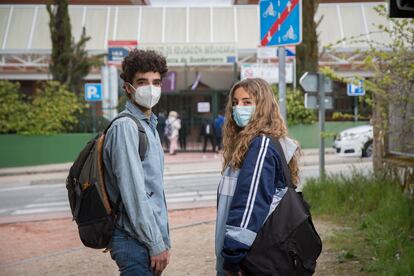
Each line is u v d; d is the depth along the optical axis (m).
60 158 20.83
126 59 3.04
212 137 23.33
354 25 28.39
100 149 2.90
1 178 17.44
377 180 8.24
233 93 2.99
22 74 27.77
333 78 8.30
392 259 4.77
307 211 2.68
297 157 2.86
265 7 6.44
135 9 29.70
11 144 19.92
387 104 7.89
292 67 21.28
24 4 31.06
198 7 29.94
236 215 2.57
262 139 2.70
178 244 6.40
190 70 27.59
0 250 6.79
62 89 21.20
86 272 5.39
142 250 2.85
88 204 2.86
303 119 22.48
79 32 28.52
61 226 8.41
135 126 2.87
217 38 28.45
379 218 6.38
